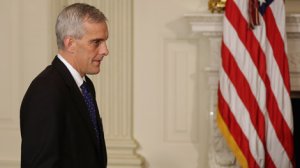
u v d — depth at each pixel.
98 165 3.69
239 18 6.55
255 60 6.55
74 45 3.67
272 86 6.64
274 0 6.58
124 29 7.47
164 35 7.46
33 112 3.41
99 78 7.54
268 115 6.67
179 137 7.54
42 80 3.53
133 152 7.53
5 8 7.76
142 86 7.54
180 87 7.49
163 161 7.58
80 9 3.67
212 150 7.10
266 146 6.69
